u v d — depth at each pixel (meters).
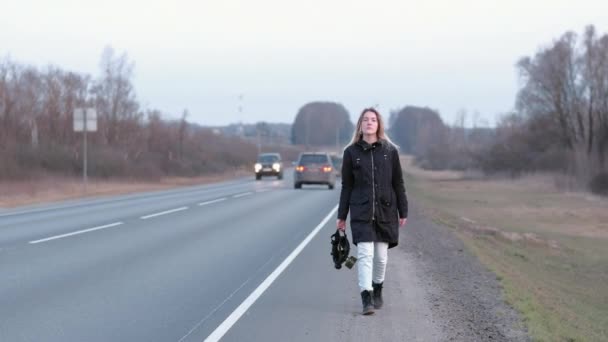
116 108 72.75
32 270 14.32
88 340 9.05
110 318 10.25
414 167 180.25
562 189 71.00
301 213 29.41
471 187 78.62
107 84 73.19
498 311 11.01
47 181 48.31
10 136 55.97
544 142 93.75
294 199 38.75
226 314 10.57
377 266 10.86
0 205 33.66
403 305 11.39
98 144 65.94
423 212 34.31
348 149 10.54
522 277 18.42
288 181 70.44
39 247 17.77
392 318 10.44
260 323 10.05
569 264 27.11
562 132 90.44
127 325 9.84
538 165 92.00
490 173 103.00
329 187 50.66
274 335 9.40
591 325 13.57
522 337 9.41
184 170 77.94
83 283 12.97
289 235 21.36
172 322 10.05
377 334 9.50
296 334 9.45
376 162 10.37
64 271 14.23
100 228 22.45
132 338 9.16
